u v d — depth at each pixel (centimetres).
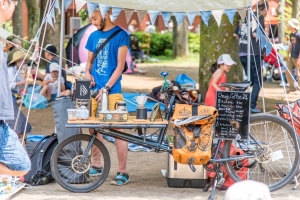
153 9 912
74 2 972
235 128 865
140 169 1067
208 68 1738
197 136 836
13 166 598
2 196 836
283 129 958
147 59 4200
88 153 887
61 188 912
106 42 942
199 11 909
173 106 888
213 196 847
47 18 977
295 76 2183
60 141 933
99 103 915
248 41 973
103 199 842
